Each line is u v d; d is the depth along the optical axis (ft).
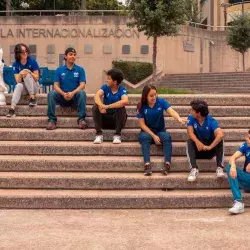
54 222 19.21
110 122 26.48
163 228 18.28
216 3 155.12
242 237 17.01
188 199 21.70
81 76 28.14
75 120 27.63
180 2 58.85
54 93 27.32
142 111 24.41
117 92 26.03
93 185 22.75
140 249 15.72
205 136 23.31
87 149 25.11
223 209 21.59
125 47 91.45
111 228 18.26
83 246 16.02
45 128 27.71
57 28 91.56
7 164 23.84
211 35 105.19
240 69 107.14
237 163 23.73
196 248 15.80
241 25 98.02
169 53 94.68
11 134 26.48
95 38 91.40
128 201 21.63
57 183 22.74
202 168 23.82
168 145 23.71
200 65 102.06
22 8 118.62
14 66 29.58
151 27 59.00
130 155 25.04
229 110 28.99
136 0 59.52
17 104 29.48
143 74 85.51
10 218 19.83
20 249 15.67
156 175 23.24
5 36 91.81
